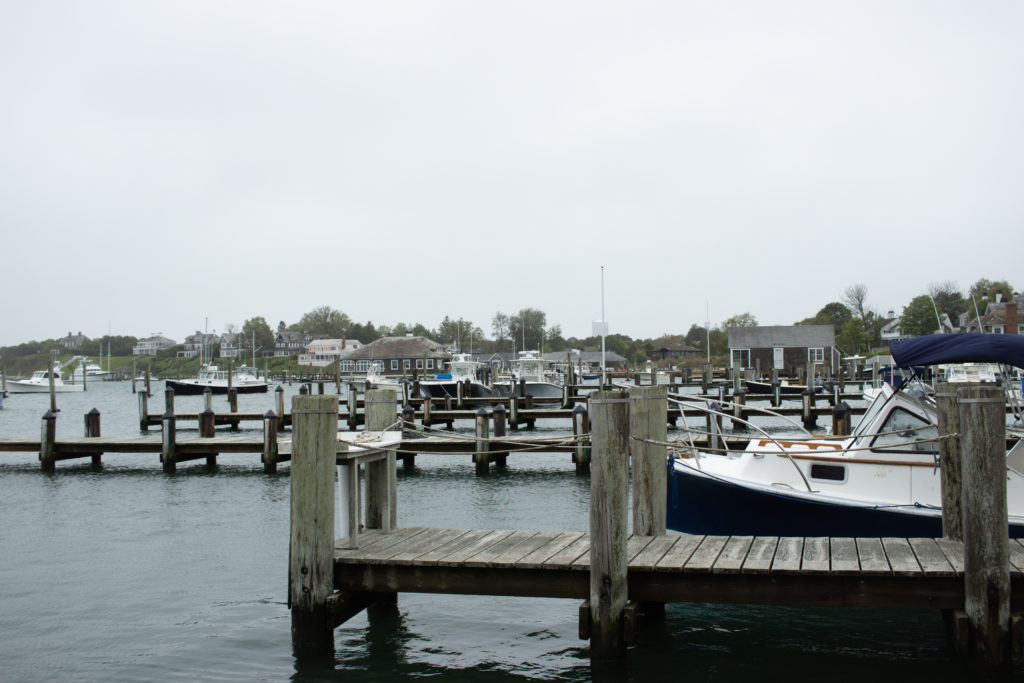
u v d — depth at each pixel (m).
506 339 155.12
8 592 11.41
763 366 88.69
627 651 8.88
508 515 16.48
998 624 7.34
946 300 108.81
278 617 10.27
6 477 21.97
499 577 8.40
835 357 87.81
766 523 11.20
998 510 7.34
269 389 98.31
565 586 8.30
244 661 8.83
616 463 7.96
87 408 61.59
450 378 57.72
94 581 11.94
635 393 9.81
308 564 8.47
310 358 169.25
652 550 8.85
